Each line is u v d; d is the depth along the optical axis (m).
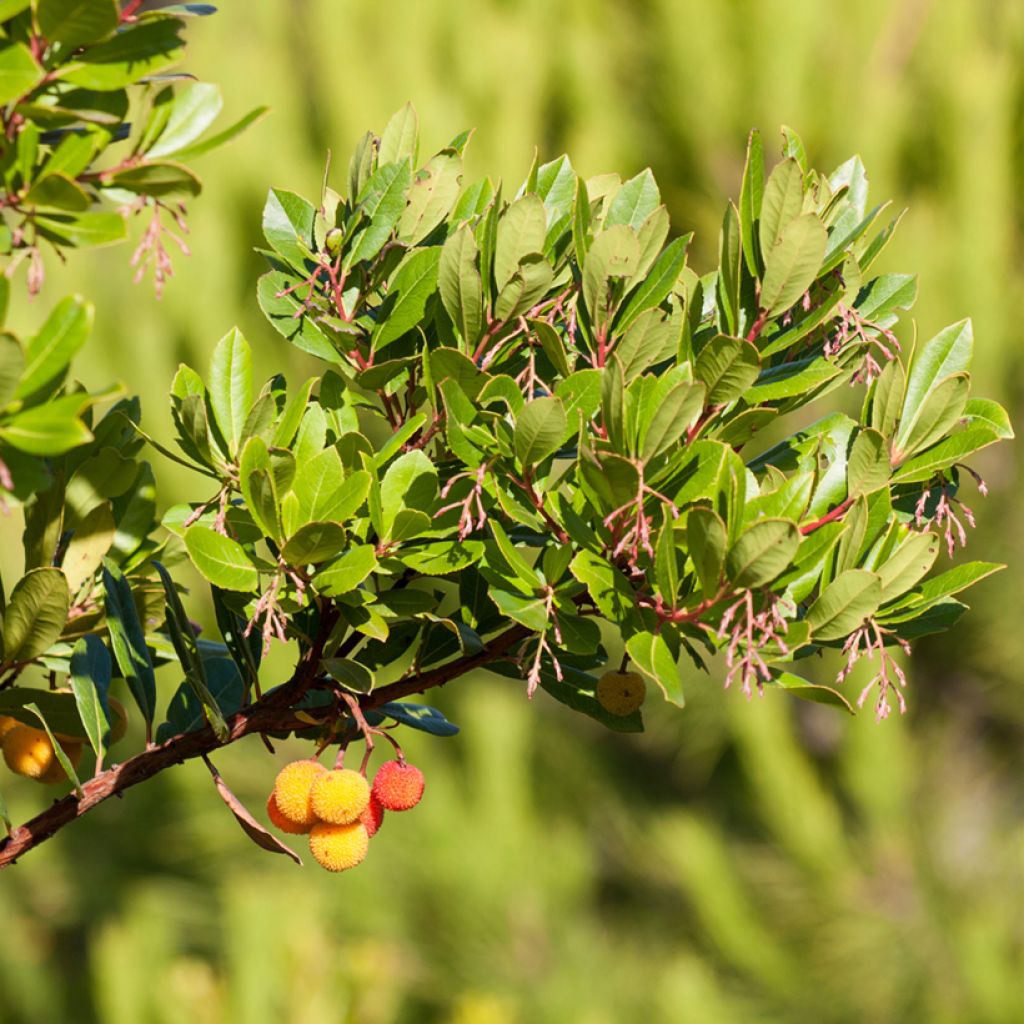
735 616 1.58
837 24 4.14
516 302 1.60
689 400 1.57
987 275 3.89
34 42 1.55
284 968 4.27
